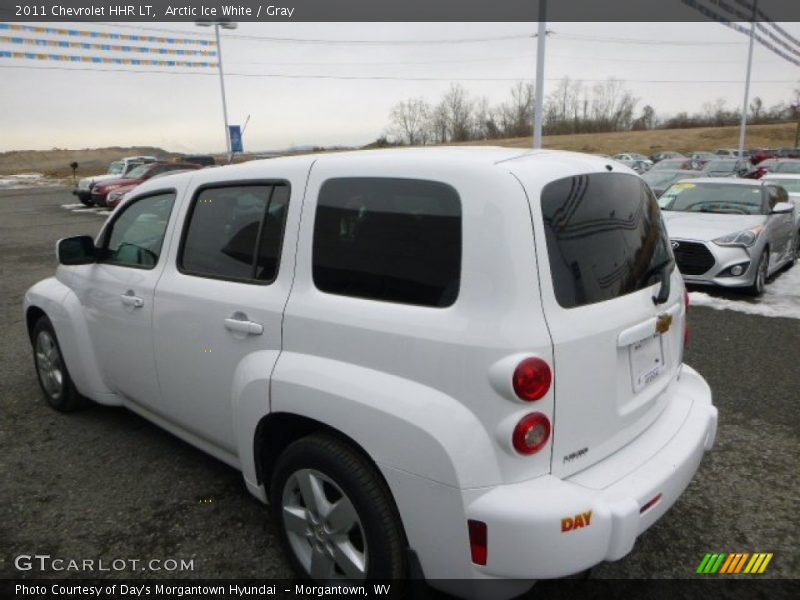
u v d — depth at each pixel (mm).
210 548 2902
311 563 2514
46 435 4059
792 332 6297
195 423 3107
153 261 3328
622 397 2326
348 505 2297
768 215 8539
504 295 1969
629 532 2064
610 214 2377
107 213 21312
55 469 3619
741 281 7676
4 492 3381
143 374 3391
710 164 22781
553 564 1960
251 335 2621
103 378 3855
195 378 2992
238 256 2816
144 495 3342
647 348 2490
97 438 4008
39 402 4629
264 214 2715
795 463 3629
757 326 6539
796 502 3234
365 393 2164
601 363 2164
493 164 2121
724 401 4531
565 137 81188
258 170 2814
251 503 3262
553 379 1997
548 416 2016
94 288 3715
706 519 3100
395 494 2135
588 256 2201
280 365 2459
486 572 2014
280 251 2598
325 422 2275
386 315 2184
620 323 2240
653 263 2576
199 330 2898
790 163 19969
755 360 5422
